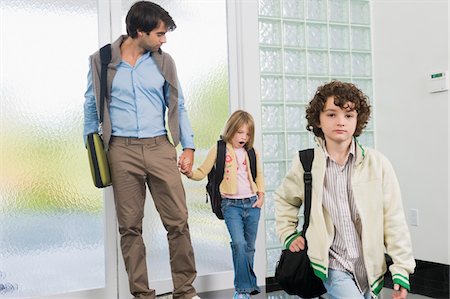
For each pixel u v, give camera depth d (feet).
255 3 10.82
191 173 8.92
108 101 8.38
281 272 5.41
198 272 10.28
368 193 5.10
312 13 11.60
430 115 10.70
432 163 10.67
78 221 9.45
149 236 9.92
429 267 10.68
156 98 8.62
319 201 5.20
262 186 9.37
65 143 9.36
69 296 9.23
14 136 9.04
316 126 5.48
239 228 8.93
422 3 10.82
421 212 10.94
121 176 8.39
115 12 9.71
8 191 9.00
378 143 12.12
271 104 11.12
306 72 11.46
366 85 12.17
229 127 9.15
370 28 12.14
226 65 10.72
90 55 8.82
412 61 11.10
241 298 8.93
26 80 9.13
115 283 9.57
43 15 9.29
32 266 9.12
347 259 5.14
